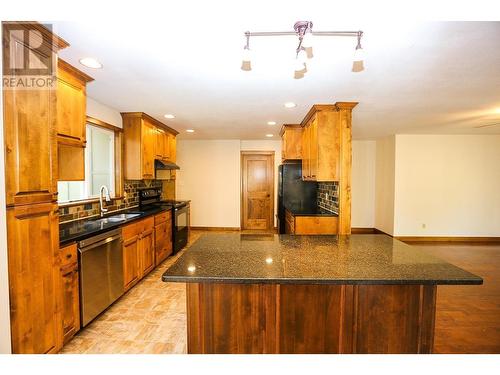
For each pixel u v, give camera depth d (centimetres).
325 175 307
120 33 153
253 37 158
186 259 155
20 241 147
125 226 277
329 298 152
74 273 203
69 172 232
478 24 142
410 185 534
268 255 164
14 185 142
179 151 623
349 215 301
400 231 539
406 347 153
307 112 342
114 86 246
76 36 156
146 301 276
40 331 162
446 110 333
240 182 625
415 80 227
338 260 155
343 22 142
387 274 133
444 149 530
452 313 253
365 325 153
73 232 220
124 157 357
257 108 324
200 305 152
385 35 155
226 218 623
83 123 226
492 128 462
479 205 534
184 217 477
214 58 187
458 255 440
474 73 212
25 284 151
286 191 446
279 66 200
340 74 215
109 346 203
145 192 432
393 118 382
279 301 152
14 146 141
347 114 298
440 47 169
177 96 277
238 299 151
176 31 151
